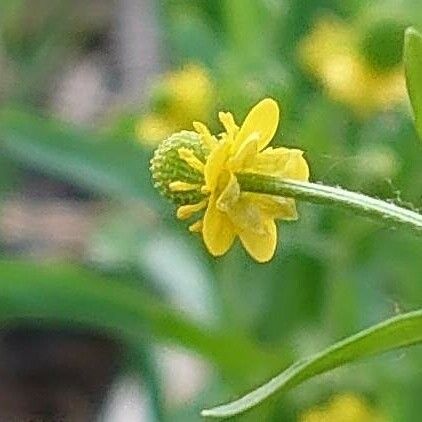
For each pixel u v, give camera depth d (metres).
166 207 0.11
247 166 0.06
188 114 0.11
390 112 0.11
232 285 0.12
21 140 0.11
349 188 0.11
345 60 0.11
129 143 0.11
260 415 0.11
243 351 0.10
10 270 0.10
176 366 0.14
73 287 0.10
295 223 0.11
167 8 0.14
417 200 0.11
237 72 0.12
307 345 0.11
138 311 0.10
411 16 0.11
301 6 0.12
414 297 0.11
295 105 0.11
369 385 0.11
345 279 0.11
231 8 0.12
